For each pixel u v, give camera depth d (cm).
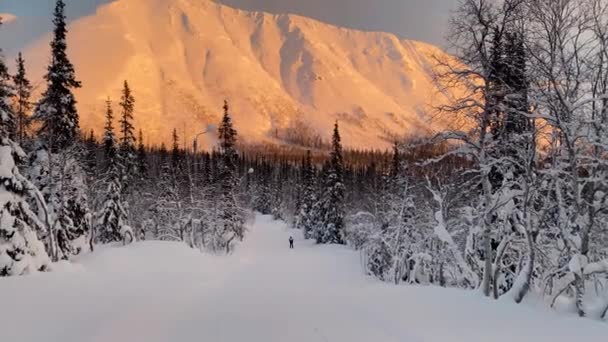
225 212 5228
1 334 896
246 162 13075
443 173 2003
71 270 1752
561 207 1417
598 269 1231
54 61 2675
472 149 1524
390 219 3072
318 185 7475
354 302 1317
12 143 1694
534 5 1345
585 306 1314
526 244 1543
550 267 1568
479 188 1930
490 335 928
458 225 2236
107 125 4006
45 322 1004
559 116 1346
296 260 4175
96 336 941
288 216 11231
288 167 15088
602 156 1398
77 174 2802
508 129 1595
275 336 952
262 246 5988
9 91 1802
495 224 1775
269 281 2317
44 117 2567
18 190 1619
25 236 1588
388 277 2817
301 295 1571
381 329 990
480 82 1504
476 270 1898
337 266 3769
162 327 1037
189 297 1516
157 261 2459
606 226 1470
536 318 1080
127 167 4578
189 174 4509
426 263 2647
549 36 1322
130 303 1300
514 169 1700
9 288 1251
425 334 939
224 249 4956
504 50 1438
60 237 2384
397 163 4312
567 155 1453
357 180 8431
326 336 943
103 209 3856
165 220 4981
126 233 3650
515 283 1373
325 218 6244
